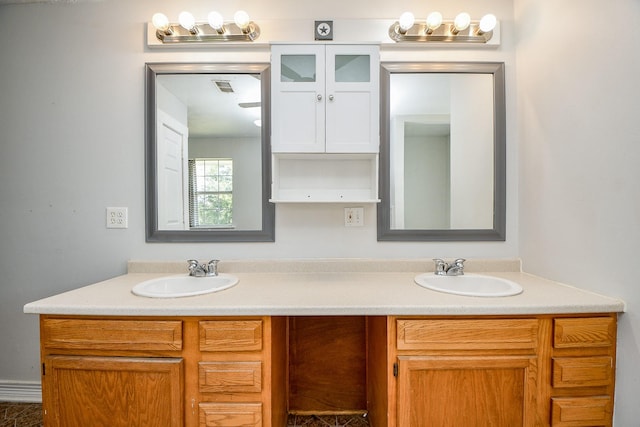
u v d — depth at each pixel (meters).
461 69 1.58
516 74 1.59
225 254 1.60
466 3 1.60
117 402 1.03
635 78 0.97
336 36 1.58
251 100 1.59
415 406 1.04
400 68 1.57
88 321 1.03
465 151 1.60
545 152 1.38
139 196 1.60
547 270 1.38
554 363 1.02
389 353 1.05
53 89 1.59
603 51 1.08
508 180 1.60
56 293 1.61
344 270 1.57
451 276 1.45
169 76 1.59
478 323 1.03
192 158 1.60
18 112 1.59
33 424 1.47
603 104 1.08
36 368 1.63
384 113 1.58
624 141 1.00
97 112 1.59
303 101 1.40
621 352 1.02
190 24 1.47
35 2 1.59
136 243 1.59
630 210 0.99
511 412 1.04
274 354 1.12
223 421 1.03
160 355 1.03
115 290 1.23
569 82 1.23
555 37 1.31
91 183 1.59
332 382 1.61
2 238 1.61
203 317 1.04
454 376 1.04
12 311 1.62
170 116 1.59
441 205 1.60
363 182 1.58
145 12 1.59
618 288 1.03
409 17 1.45
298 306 1.03
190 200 1.60
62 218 1.60
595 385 1.03
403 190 1.60
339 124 1.41
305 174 1.57
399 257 1.60
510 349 1.03
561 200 1.28
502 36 1.60
